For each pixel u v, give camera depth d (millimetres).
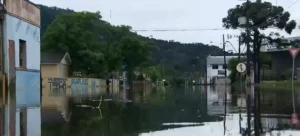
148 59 72375
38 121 10773
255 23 45531
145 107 15914
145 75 105562
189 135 8391
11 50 24062
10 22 23938
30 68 28281
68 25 56500
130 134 8555
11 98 20844
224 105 16703
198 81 126312
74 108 15359
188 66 148750
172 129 9312
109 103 18469
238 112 13250
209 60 125812
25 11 27062
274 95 22641
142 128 9484
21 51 26906
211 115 12430
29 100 19797
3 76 22250
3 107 15055
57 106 16344
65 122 10633
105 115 12578
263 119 10914
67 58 55750
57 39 55688
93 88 48250
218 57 126125
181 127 9664
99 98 23328
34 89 29141
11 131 8742
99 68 58625
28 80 27562
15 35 24891
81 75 57125
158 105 17047
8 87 23281
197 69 145500
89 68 58219
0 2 22266
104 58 60281
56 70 52625
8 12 23531
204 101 19984
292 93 24984
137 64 71500
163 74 129875
